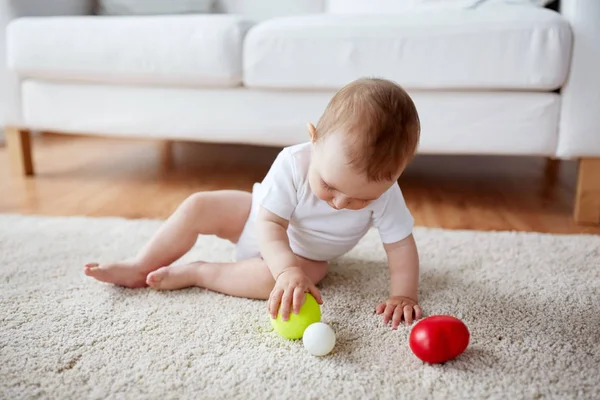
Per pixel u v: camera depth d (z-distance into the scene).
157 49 1.49
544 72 1.27
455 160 2.12
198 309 0.86
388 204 0.89
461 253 1.12
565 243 1.17
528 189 1.69
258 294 0.90
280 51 1.41
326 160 0.73
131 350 0.74
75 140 2.41
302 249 0.94
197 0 2.12
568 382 0.68
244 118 1.50
